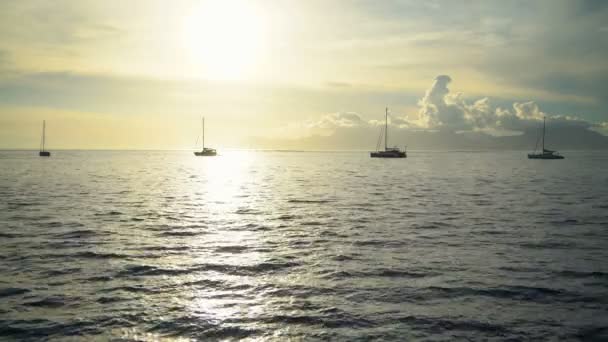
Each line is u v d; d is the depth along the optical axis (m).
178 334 12.04
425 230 27.30
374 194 50.78
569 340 11.59
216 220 31.17
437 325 12.58
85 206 37.75
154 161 171.00
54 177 75.50
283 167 128.88
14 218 30.75
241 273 17.75
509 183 67.69
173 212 34.97
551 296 14.94
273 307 14.02
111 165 128.12
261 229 27.72
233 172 100.56
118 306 13.98
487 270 18.11
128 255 20.50
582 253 21.06
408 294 15.20
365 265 18.94
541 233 26.19
